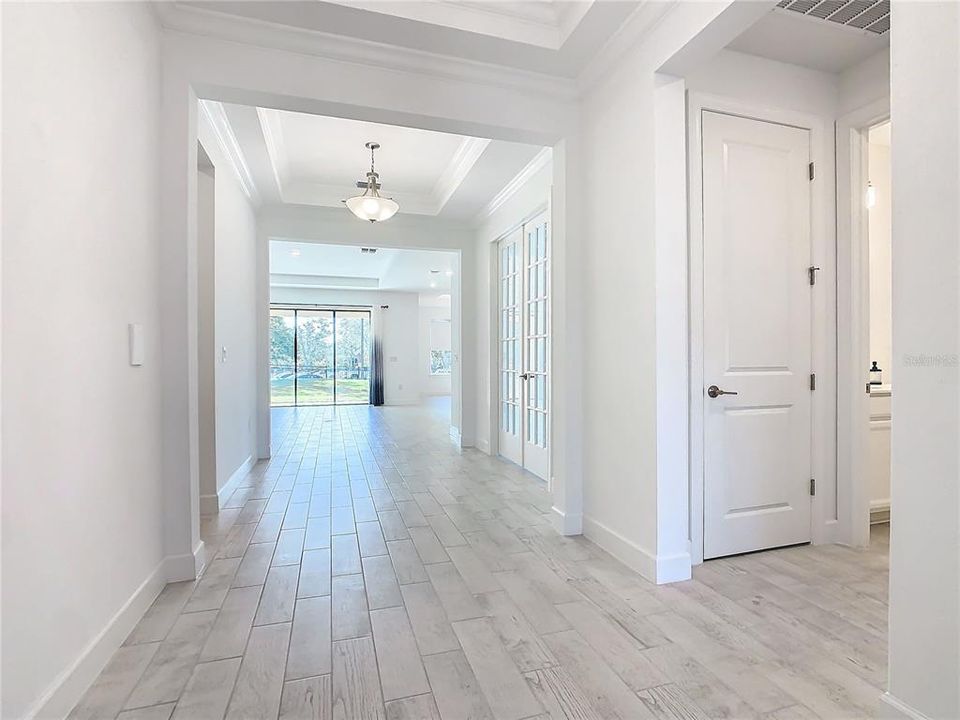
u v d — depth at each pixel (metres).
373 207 4.00
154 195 2.07
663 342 2.18
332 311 11.88
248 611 1.93
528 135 2.77
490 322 5.19
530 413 4.43
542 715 1.35
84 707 1.38
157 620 1.86
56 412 1.32
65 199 1.38
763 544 2.54
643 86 2.24
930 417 1.19
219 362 3.36
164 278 2.15
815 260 2.63
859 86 2.56
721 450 2.45
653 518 2.20
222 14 2.13
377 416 9.02
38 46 1.25
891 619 1.28
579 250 2.81
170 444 2.17
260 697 1.42
